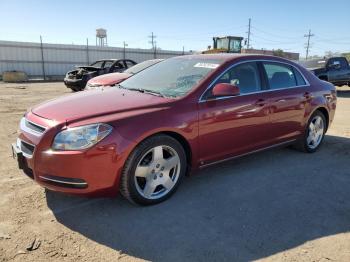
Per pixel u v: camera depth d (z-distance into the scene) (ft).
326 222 11.10
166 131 11.64
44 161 10.37
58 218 10.86
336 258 9.21
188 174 13.01
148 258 9.04
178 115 11.91
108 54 107.86
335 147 19.58
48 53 97.35
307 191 13.44
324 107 18.29
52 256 8.98
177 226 10.60
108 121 10.62
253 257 9.18
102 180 10.54
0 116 27.81
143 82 14.82
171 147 11.88
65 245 9.47
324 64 52.31
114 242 9.69
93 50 104.88
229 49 85.40
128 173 10.93
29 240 9.63
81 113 10.95
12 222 10.53
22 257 8.89
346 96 49.55
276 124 15.60
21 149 11.32
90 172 10.32
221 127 13.20
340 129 24.54
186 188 13.37
